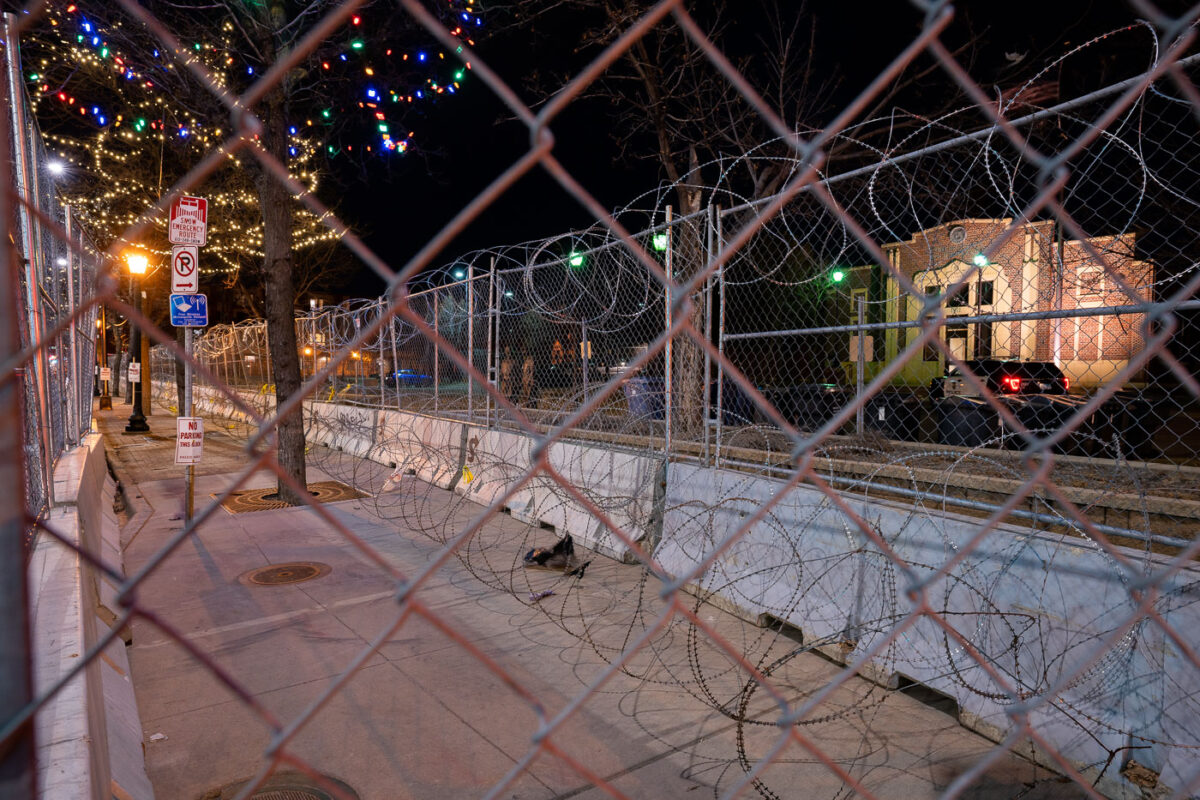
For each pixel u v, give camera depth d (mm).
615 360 9773
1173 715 3346
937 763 3709
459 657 4922
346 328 16609
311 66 10320
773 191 12453
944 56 1049
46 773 1991
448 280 12922
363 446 15234
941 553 4469
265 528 8672
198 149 16844
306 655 4961
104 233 19469
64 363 7871
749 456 7785
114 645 4773
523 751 3791
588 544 7730
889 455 6816
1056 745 3666
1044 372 10141
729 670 4785
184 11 9938
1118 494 5367
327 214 860
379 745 3840
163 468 14055
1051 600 3895
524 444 9406
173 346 748
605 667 4809
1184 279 5277
